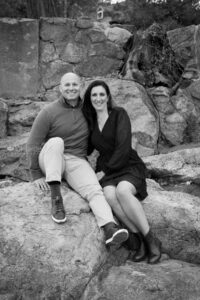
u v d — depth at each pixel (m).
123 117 3.78
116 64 7.33
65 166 3.79
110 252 3.59
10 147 5.64
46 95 7.07
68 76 3.81
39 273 3.29
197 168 5.26
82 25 7.37
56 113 3.79
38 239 3.42
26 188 3.91
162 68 7.12
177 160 5.37
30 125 6.34
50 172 3.52
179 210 3.98
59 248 3.39
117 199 3.66
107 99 3.90
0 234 3.43
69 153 3.84
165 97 6.66
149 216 3.94
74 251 3.40
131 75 6.88
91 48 7.38
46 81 7.30
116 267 3.49
